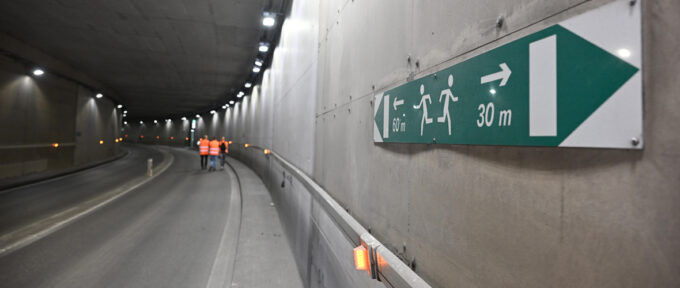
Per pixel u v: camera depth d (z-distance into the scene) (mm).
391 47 1473
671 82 478
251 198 7973
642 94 510
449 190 1000
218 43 11047
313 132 3418
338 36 2465
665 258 474
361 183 1834
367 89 1785
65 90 14586
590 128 575
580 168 600
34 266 4016
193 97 25234
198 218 6406
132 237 5172
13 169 10711
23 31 9914
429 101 1121
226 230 5594
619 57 540
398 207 1358
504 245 772
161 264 4113
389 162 1462
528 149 711
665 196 477
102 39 10781
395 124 1399
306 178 3430
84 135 16797
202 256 4391
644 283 499
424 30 1183
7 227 5660
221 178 12773
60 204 7574
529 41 708
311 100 3574
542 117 666
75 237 5137
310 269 3107
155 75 16703
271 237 5055
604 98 557
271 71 9562
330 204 2234
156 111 37812
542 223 672
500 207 788
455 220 965
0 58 9992
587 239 583
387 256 1241
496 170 803
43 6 8273
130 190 9633
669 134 477
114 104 23688
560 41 636
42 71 12125
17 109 10875
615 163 543
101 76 16984
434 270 1076
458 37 976
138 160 21688
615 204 542
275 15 7492
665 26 490
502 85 780
